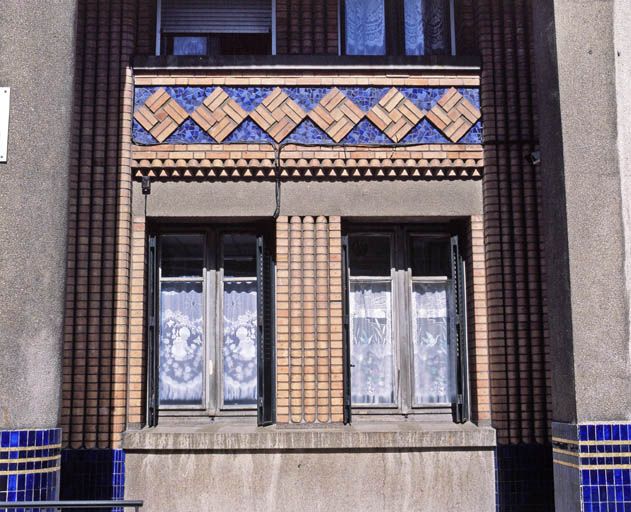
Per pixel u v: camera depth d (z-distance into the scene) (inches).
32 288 233.8
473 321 321.4
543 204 274.1
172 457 300.0
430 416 328.8
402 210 322.3
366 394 329.7
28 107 239.6
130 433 299.6
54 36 246.2
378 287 335.9
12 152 236.8
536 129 324.2
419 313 336.2
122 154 317.7
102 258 312.8
